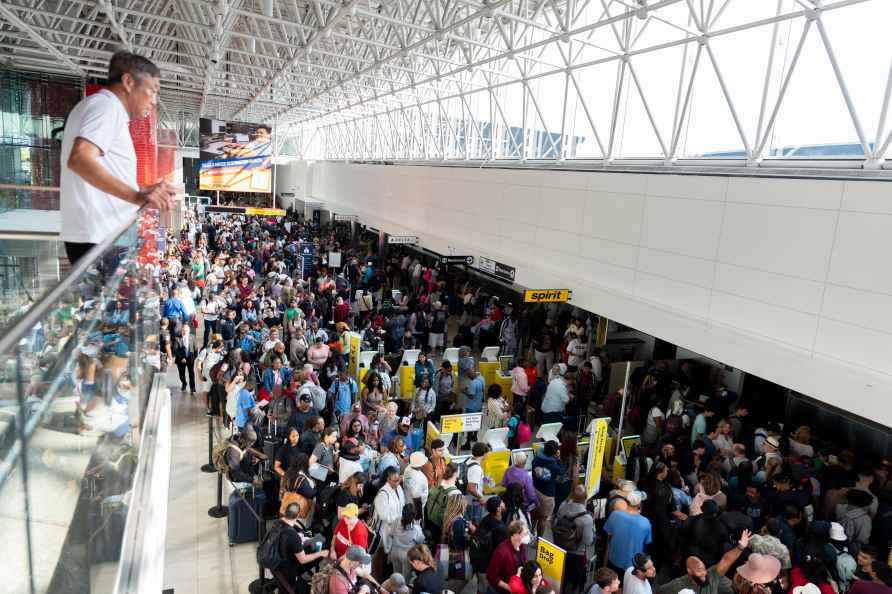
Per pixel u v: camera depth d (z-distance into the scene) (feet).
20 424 4.02
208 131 74.33
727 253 32.42
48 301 4.14
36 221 36.42
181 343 42.98
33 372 4.13
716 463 25.57
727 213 32.37
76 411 5.39
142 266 10.79
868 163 26.50
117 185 6.98
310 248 70.79
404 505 22.09
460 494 22.86
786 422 32.94
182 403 41.73
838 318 26.50
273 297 58.39
